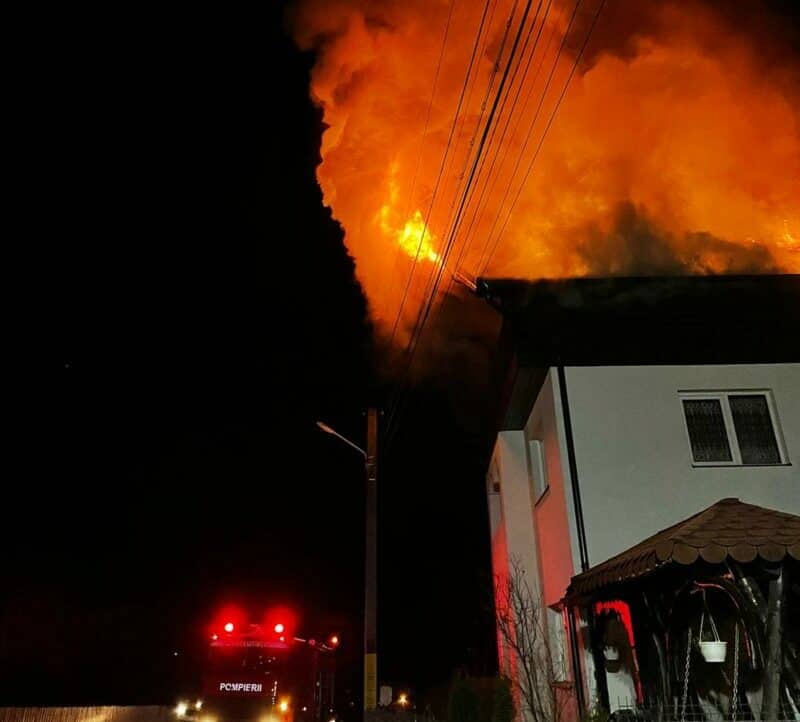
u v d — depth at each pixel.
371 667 13.15
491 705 11.68
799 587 6.16
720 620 8.29
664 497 10.17
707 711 8.07
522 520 14.02
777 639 5.45
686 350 11.03
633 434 10.55
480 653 23.23
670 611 7.20
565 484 10.34
